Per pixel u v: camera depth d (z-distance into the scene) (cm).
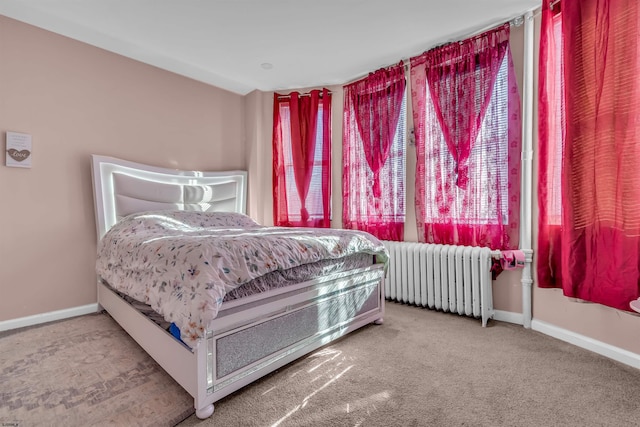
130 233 231
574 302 202
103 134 278
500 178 242
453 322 241
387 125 307
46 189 248
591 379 158
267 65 313
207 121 355
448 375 162
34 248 243
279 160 375
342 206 351
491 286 240
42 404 137
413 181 299
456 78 262
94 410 133
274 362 159
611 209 171
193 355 128
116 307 225
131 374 163
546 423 125
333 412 132
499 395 144
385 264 240
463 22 241
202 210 337
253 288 150
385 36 261
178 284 136
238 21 239
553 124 212
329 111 359
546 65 211
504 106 240
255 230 246
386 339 209
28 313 239
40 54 246
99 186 268
